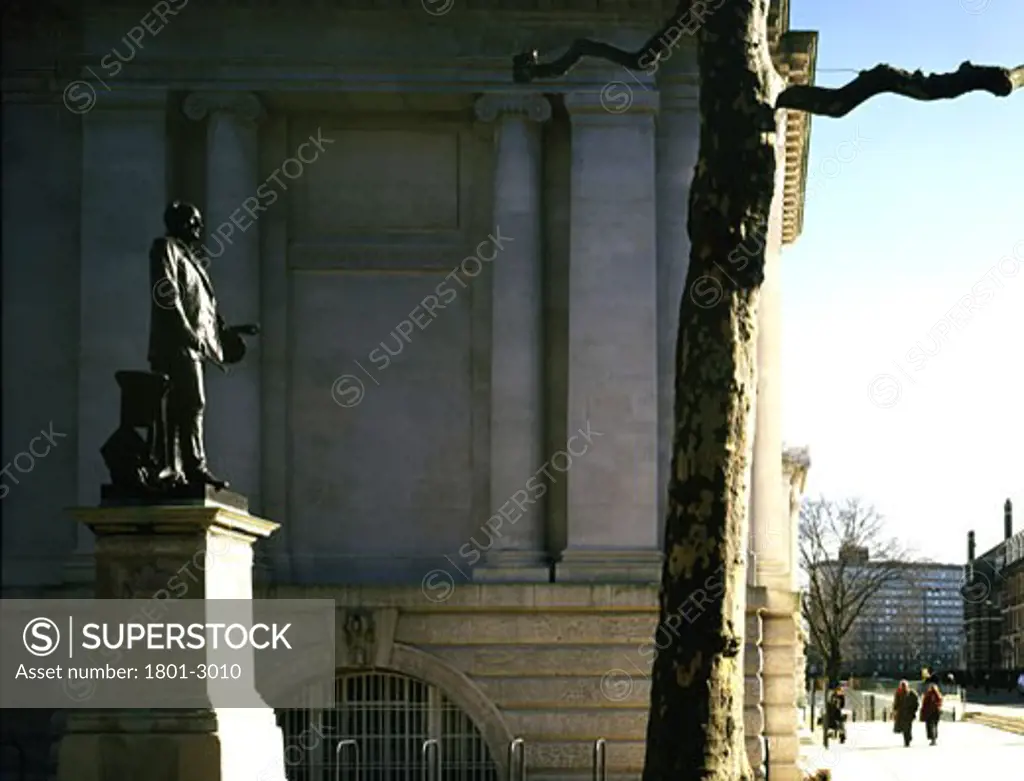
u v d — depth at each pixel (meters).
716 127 27.94
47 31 43.56
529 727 41.50
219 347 25.22
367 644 41.50
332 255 44.94
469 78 43.69
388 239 45.12
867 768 52.22
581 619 41.75
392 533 44.25
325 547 44.19
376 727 42.19
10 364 43.56
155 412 23.75
